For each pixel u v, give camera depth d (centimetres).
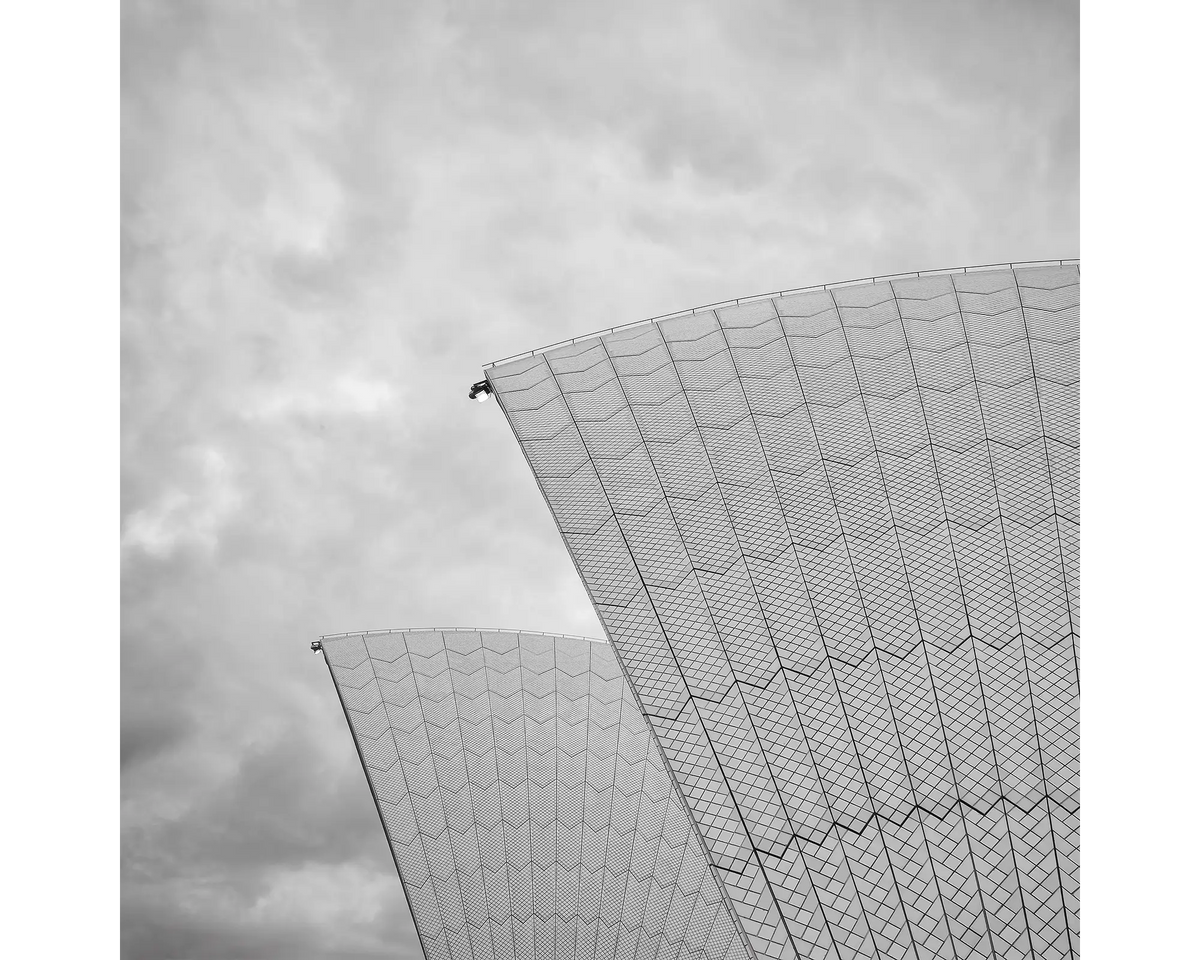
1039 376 4022
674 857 5375
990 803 2895
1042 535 3544
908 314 4350
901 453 3900
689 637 3431
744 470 3944
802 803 2945
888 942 2630
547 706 6178
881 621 3400
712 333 4450
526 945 5272
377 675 6419
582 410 4216
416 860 5703
